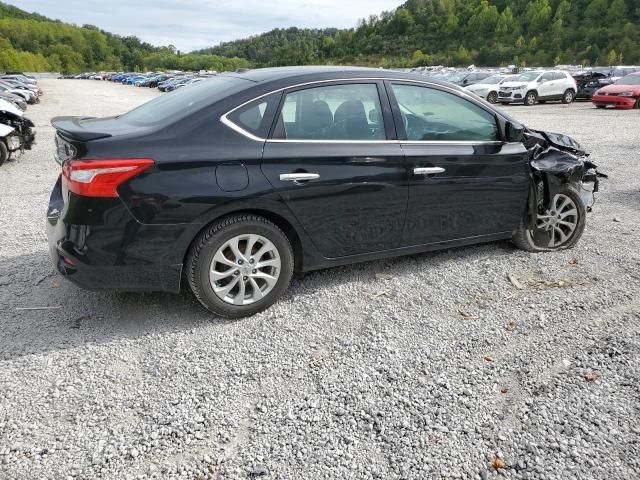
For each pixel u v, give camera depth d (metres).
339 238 3.82
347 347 3.31
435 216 4.15
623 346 3.29
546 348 3.29
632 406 2.75
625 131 13.63
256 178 3.39
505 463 2.39
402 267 4.46
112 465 2.38
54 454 2.43
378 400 2.81
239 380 2.98
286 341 3.37
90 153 3.09
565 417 2.67
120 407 2.76
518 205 4.52
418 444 2.50
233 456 2.43
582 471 2.34
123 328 3.52
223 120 3.40
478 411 2.72
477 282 4.19
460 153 4.13
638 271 4.38
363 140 3.79
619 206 6.42
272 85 3.59
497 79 26.48
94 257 3.17
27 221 5.90
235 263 3.49
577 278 4.26
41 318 3.63
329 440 2.53
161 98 4.14
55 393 2.85
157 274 3.31
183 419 2.67
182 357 3.19
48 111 23.53
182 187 3.21
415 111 4.04
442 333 3.47
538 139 4.63
